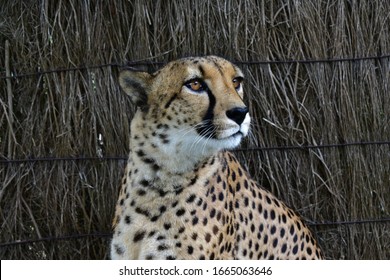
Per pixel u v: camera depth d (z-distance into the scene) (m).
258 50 4.51
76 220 4.45
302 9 4.55
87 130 4.43
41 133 4.42
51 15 4.42
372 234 4.65
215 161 3.40
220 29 4.48
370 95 4.64
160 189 3.32
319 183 4.61
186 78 3.20
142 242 3.33
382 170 4.65
